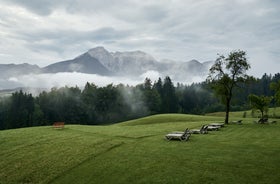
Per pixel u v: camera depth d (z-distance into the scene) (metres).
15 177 20.92
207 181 16.91
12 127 107.75
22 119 109.06
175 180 17.44
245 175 17.53
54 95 138.00
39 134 35.56
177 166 19.92
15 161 24.23
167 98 139.38
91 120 130.62
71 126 46.16
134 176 18.73
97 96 138.00
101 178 19.12
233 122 51.41
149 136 33.12
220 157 21.75
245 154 22.56
